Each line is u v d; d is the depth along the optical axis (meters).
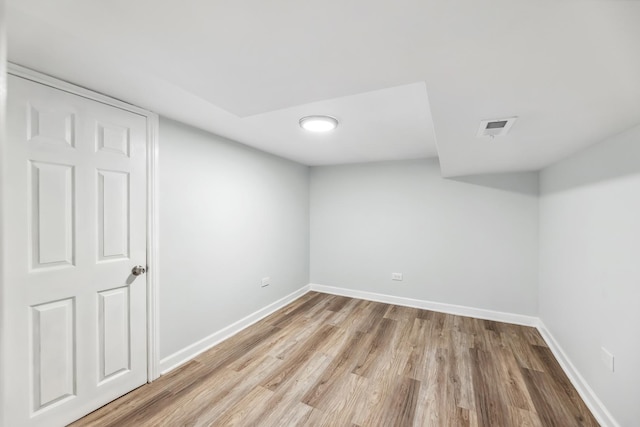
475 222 3.35
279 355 2.43
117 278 1.84
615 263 1.56
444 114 1.33
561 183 2.40
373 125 2.24
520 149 2.03
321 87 1.14
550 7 0.62
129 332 1.91
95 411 1.72
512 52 0.82
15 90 1.39
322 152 3.31
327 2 0.65
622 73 0.91
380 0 0.64
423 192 3.63
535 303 3.06
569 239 2.20
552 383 2.04
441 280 3.53
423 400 1.87
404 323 3.14
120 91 1.69
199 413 1.73
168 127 2.17
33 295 1.47
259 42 0.83
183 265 2.31
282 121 2.18
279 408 1.79
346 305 3.73
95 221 1.72
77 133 1.62
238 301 2.93
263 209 3.30
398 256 3.78
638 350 1.36
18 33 1.11
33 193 1.47
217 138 2.63
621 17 0.63
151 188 2.04
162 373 2.13
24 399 1.44
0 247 0.28
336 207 4.18
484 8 0.65
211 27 0.76
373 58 0.90
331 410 1.77
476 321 3.21
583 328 1.92
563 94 1.09
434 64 0.92
